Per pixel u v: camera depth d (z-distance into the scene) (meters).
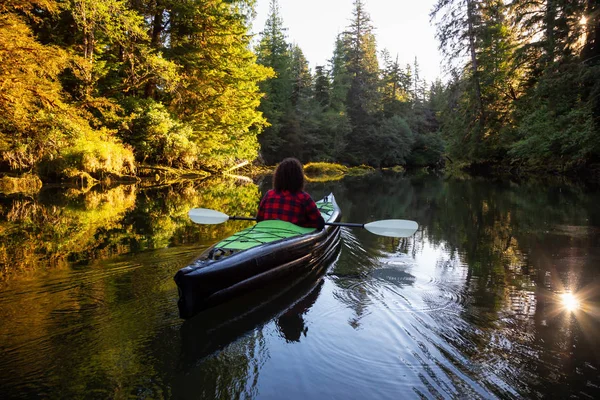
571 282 3.69
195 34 18.77
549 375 2.13
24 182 12.12
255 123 25.38
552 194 11.33
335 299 3.19
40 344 2.40
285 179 4.07
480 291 3.43
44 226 6.21
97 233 5.66
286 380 2.06
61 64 11.65
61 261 4.15
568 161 16.56
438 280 3.73
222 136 21.09
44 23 14.51
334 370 2.16
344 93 45.91
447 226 6.78
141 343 2.44
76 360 2.23
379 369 2.17
